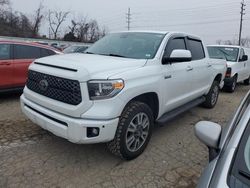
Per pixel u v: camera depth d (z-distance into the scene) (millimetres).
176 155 4027
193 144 4453
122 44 4586
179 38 4973
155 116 4191
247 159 1698
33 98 3721
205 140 2047
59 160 3689
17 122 5074
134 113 3533
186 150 4219
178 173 3523
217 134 2043
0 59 6449
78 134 3139
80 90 3143
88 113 3150
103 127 3158
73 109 3176
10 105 6328
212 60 6320
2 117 5375
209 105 6691
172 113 4641
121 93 3268
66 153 3889
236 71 9633
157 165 3689
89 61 3549
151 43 4418
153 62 4012
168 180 3354
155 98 4051
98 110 3158
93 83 3152
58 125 3301
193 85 5293
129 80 3416
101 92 3160
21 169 3434
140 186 3195
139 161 3764
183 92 4898
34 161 3637
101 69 3307
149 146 4266
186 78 4871
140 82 3588
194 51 5523
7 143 4137
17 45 6836
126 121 3434
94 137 3182
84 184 3178
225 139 1970
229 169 1672
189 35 5406
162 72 4090
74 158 3758
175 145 4379
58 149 3998
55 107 3357
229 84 9398
